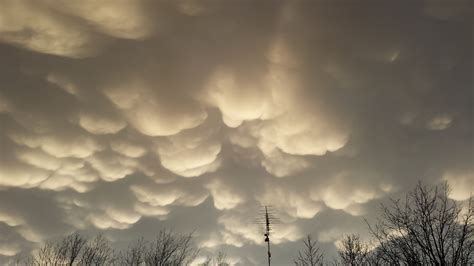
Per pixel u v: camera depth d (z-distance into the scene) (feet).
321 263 66.69
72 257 68.08
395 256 51.13
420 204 53.16
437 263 45.96
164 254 71.00
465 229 48.75
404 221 53.26
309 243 72.02
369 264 58.18
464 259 46.14
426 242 48.44
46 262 67.51
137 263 69.15
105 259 69.46
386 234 55.11
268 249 81.56
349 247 64.18
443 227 49.24
